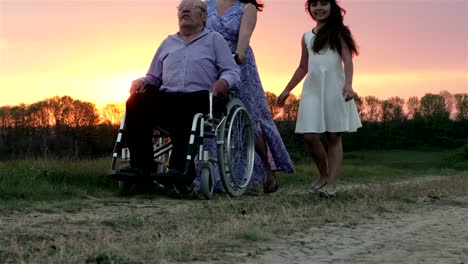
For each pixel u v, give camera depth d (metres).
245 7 6.76
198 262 2.92
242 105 6.23
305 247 3.38
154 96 5.60
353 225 4.27
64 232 3.57
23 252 3.00
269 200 5.78
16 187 6.29
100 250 3.02
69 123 27.33
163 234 3.52
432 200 6.23
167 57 6.06
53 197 6.18
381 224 4.37
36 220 4.16
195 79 5.96
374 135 72.81
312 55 6.15
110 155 10.61
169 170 5.50
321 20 6.14
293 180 10.77
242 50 6.51
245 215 4.46
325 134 6.21
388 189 7.01
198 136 5.59
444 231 4.10
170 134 5.73
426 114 79.12
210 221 4.07
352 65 6.07
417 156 67.56
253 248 3.30
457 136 78.00
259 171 6.80
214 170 6.64
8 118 29.20
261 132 6.75
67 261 2.80
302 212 4.72
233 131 6.14
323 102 6.08
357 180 13.33
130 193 6.48
